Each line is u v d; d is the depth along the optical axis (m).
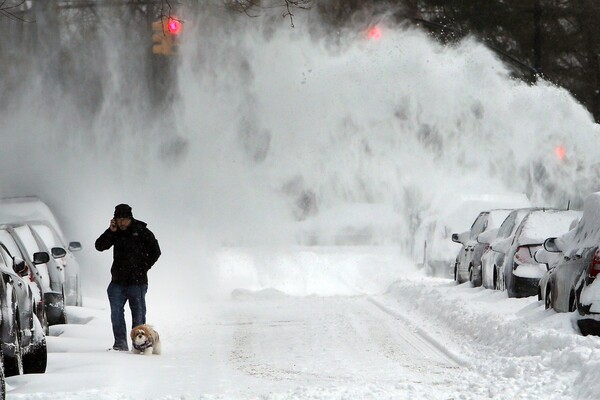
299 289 81.62
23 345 32.03
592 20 126.12
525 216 52.03
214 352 39.38
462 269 65.19
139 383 31.36
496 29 127.00
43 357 33.12
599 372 26.48
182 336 45.09
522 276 49.06
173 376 32.84
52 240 52.75
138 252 40.56
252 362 36.38
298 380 32.00
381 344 41.25
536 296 48.84
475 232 66.94
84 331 44.81
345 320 50.91
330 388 29.25
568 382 28.11
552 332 33.88
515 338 35.97
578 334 34.88
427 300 53.78
